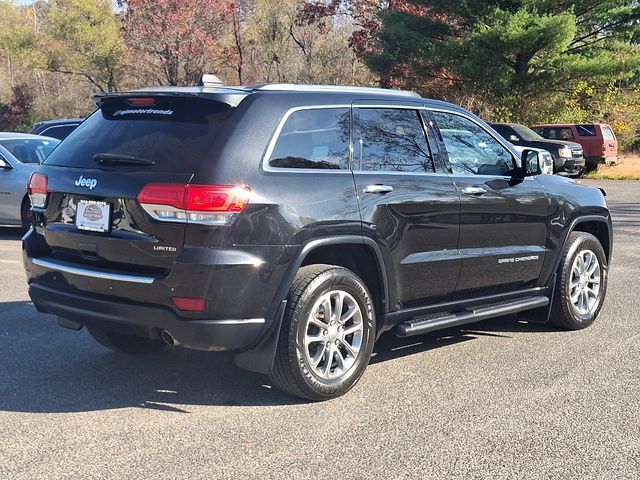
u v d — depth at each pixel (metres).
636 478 3.61
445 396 4.75
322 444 3.98
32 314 6.81
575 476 3.62
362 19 36.56
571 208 6.32
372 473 3.63
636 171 28.47
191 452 3.86
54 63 44.25
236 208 4.13
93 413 4.42
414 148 5.23
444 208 5.21
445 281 5.32
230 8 38.38
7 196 11.32
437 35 28.88
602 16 26.77
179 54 37.75
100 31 42.12
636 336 6.27
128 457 3.80
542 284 6.25
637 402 4.66
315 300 4.45
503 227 5.71
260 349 4.37
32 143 12.11
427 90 30.06
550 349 5.88
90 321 4.48
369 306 4.78
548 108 29.45
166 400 4.65
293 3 40.00
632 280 8.74
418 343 6.05
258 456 3.82
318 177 4.55
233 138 4.27
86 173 4.54
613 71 26.34
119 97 4.68
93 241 4.44
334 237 4.54
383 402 4.64
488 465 3.73
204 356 5.61
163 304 4.16
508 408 4.54
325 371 4.59
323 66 39.75
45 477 3.56
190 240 4.11
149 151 4.39
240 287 4.14
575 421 4.34
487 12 26.48
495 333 6.38
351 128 4.88
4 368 5.26
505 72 26.58
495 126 22.45
